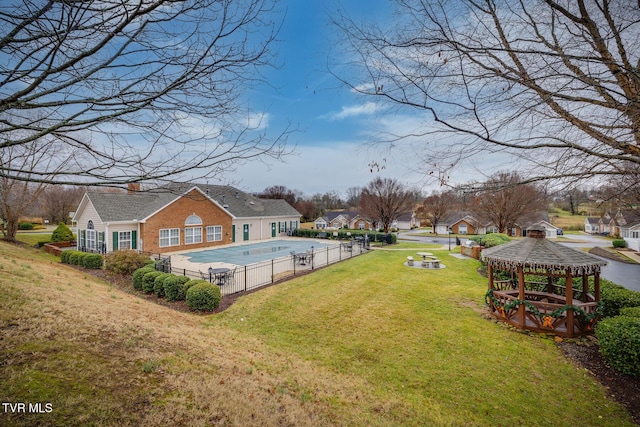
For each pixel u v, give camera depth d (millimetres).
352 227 62156
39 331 4758
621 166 3576
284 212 37156
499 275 13406
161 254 22016
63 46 2988
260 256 21109
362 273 14930
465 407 5078
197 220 25438
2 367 3623
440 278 13852
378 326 8414
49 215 45656
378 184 38125
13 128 3041
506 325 8328
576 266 7406
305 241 31609
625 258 25891
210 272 12422
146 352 4938
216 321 8711
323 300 10641
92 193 21453
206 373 4719
